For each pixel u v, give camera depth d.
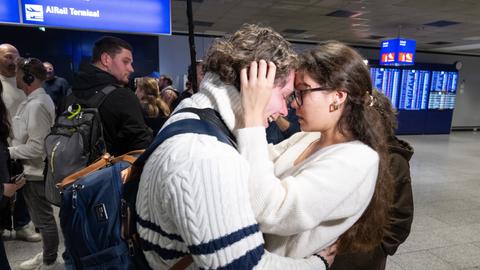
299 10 6.01
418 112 9.90
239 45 0.68
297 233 0.73
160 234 0.61
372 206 0.91
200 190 0.53
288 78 0.74
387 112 1.23
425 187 4.36
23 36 6.83
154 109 3.18
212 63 0.70
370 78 0.86
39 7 2.12
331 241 0.79
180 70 9.08
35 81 2.08
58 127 1.59
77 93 1.70
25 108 2.04
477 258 2.54
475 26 6.94
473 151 7.25
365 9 5.79
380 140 0.90
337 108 0.84
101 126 1.59
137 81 3.38
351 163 0.75
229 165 0.56
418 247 2.69
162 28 2.46
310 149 0.99
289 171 0.92
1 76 2.53
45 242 2.11
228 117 0.68
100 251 0.70
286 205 0.66
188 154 0.56
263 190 0.65
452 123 11.21
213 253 0.54
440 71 9.80
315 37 9.06
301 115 0.86
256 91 0.67
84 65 1.74
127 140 1.69
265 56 0.68
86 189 0.73
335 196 0.71
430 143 8.40
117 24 2.33
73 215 0.72
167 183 0.55
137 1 2.35
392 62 7.16
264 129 0.68
